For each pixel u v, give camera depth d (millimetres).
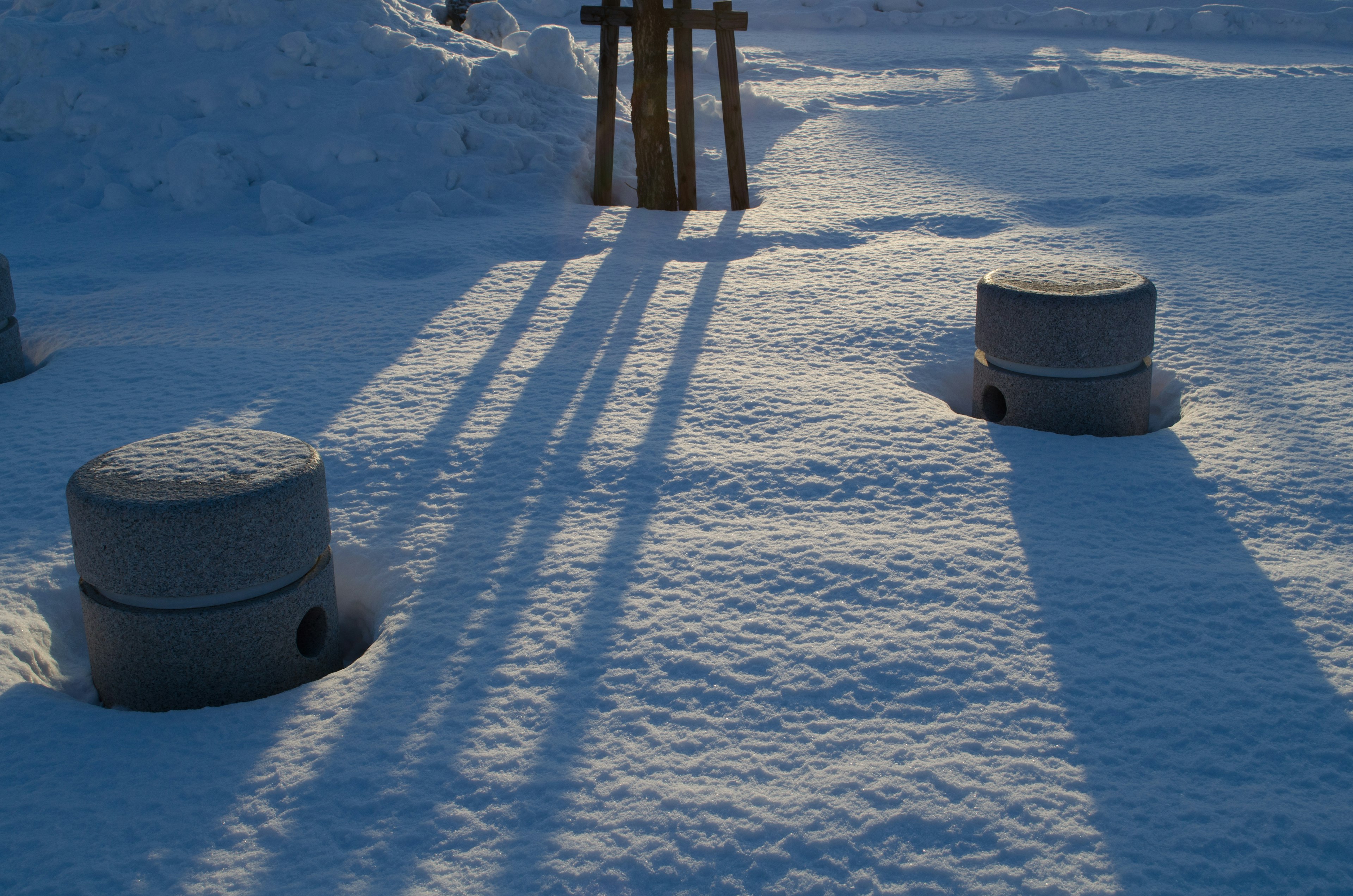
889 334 6754
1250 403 5680
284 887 2768
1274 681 3514
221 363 6523
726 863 2793
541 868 2791
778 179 11477
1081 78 17297
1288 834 2857
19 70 11906
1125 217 9539
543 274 8180
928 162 12086
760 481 4965
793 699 3449
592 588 4129
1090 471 5031
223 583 3615
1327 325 6621
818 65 21297
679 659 3662
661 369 6293
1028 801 2986
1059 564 4242
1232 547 4391
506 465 5156
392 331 7016
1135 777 3086
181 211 10289
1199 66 20766
